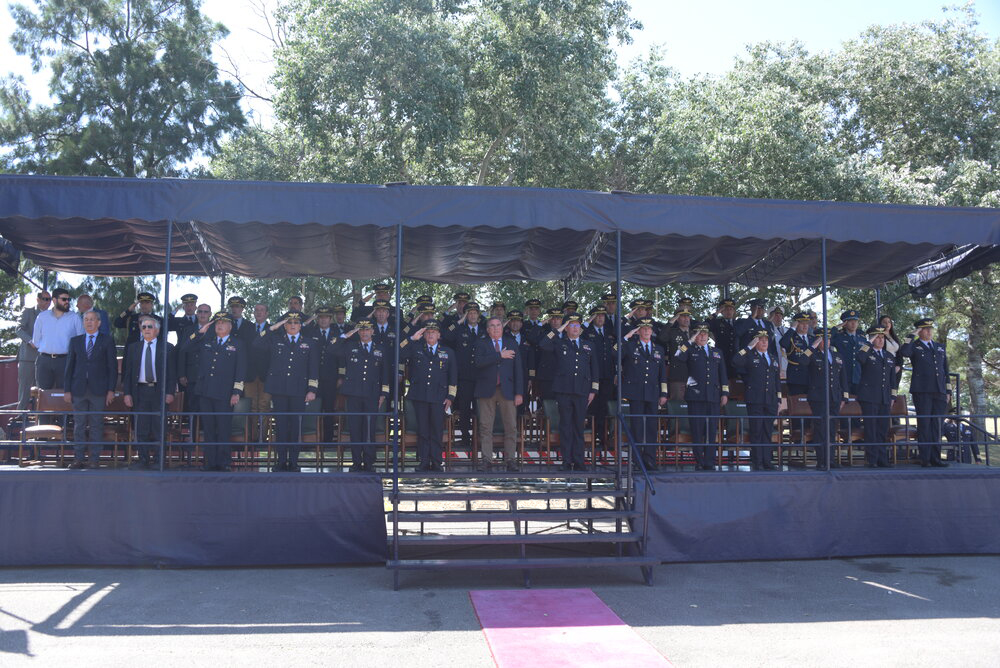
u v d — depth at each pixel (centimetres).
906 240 1020
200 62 2597
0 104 2464
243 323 1155
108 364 1016
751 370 1097
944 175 2475
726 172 2197
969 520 1065
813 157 2159
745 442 1218
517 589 877
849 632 733
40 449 1086
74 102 2425
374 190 934
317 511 952
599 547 1044
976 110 2858
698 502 998
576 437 1044
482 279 1437
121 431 1109
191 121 2497
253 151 2377
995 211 1037
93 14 2536
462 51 2192
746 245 1210
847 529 1037
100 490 938
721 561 1018
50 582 873
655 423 1088
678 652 671
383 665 635
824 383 1087
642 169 2308
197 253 1221
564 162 2245
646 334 1098
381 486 959
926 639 714
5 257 1172
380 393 1045
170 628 724
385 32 1961
